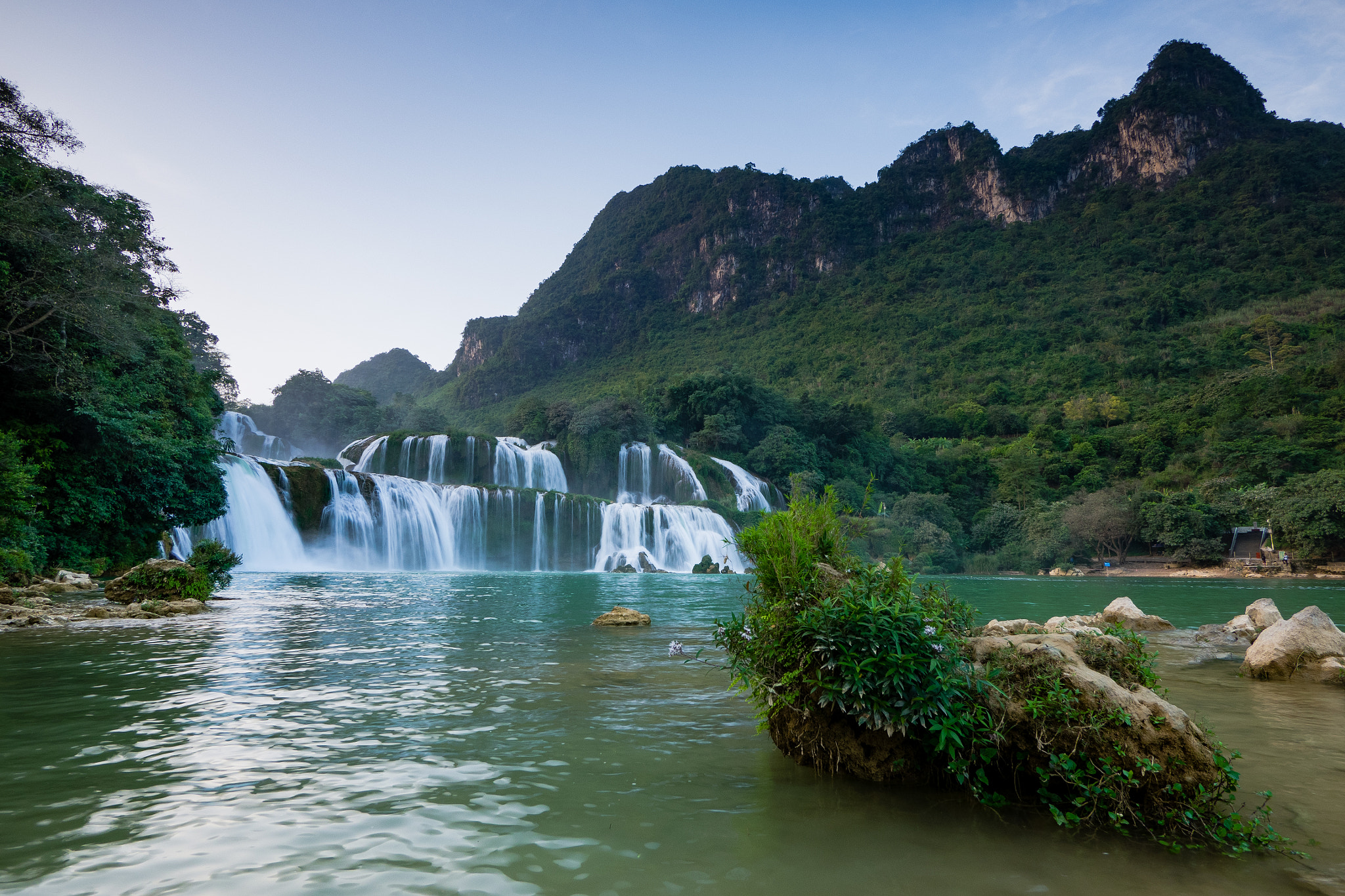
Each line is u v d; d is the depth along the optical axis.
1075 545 66.19
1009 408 117.94
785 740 4.81
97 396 22.42
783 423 89.94
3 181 21.72
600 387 188.38
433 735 5.23
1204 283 159.88
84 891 2.71
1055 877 3.00
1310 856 3.23
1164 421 93.56
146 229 27.69
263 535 37.50
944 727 4.04
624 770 4.45
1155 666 9.17
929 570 63.47
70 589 19.48
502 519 49.59
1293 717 6.10
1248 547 62.62
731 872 2.99
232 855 3.07
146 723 5.48
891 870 3.04
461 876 2.90
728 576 38.41
